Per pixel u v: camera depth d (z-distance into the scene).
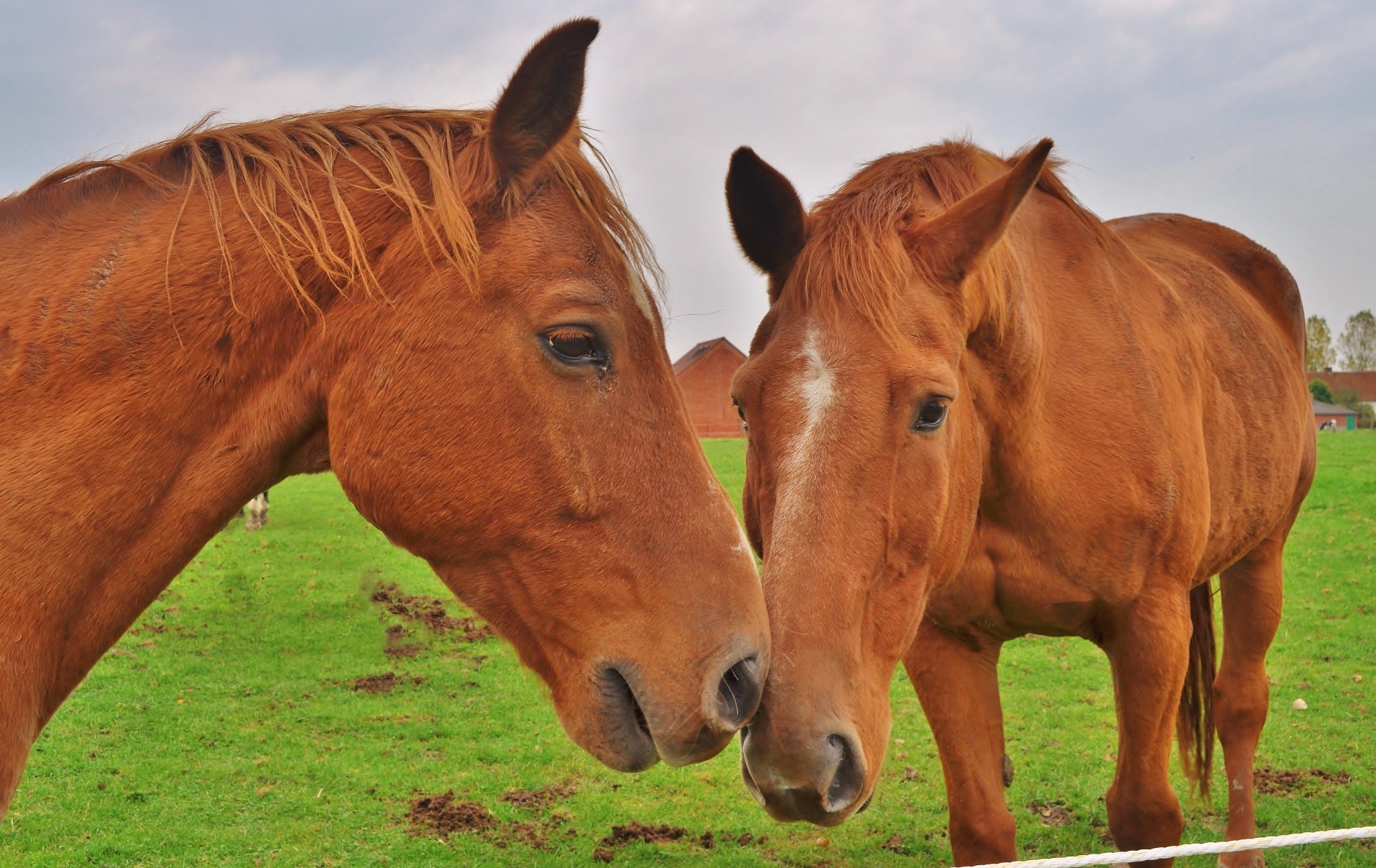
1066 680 7.83
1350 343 89.88
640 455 1.99
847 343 2.58
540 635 2.03
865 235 2.72
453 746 6.37
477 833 5.12
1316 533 14.16
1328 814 5.21
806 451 2.50
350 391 1.98
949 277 2.80
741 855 4.86
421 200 2.01
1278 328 5.19
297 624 9.66
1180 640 3.54
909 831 5.14
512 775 5.90
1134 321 3.73
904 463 2.62
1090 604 3.54
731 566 2.00
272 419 2.02
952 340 2.74
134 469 1.95
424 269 1.97
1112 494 3.44
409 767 6.00
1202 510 3.69
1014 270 3.21
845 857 4.86
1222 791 5.57
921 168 3.20
